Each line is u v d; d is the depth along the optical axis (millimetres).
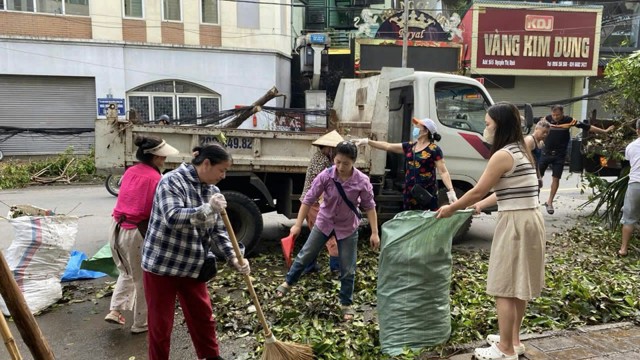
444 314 3438
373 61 18203
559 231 7605
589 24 18891
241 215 5793
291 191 6047
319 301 4371
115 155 5418
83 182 13406
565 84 19812
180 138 5602
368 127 6191
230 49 17391
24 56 15508
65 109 16344
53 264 4371
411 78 6375
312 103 17281
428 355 3346
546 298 4293
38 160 14914
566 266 5598
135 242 3693
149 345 3045
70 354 3564
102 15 16141
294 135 5922
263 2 17641
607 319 4023
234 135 5719
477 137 6527
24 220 4250
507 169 2955
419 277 3307
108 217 8305
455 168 6488
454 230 3340
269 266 5734
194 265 2963
